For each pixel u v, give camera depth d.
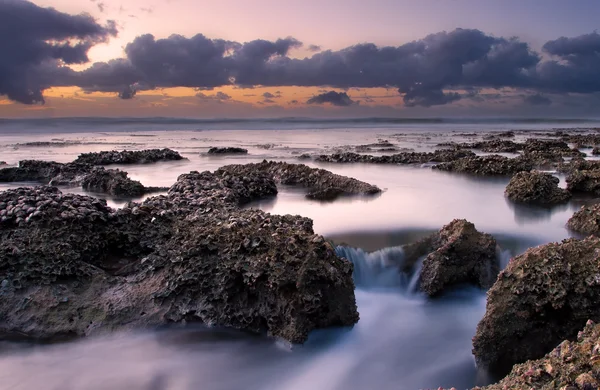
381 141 54.16
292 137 68.38
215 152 38.62
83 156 31.30
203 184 16.66
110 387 8.33
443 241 11.59
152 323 9.37
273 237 9.63
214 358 9.02
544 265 7.79
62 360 8.89
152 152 33.06
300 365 8.80
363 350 9.13
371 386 8.20
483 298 10.84
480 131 84.69
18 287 9.47
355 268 11.95
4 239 10.09
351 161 31.39
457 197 18.83
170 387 8.35
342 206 17.03
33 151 40.84
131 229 11.16
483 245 11.09
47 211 10.66
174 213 12.15
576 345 5.45
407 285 11.59
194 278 9.59
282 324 9.08
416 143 50.97
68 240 10.24
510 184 18.97
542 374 5.21
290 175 21.55
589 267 7.52
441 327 9.84
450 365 8.52
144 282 9.89
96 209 11.38
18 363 8.82
